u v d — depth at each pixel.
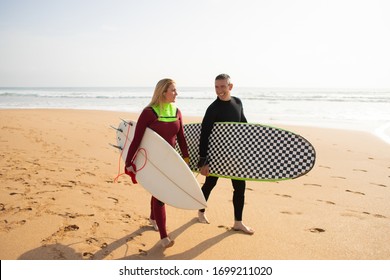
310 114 16.36
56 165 5.63
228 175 3.35
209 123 3.25
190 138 3.75
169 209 3.94
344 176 5.55
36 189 4.30
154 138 2.88
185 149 3.20
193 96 40.19
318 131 10.73
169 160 2.88
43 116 14.12
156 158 2.94
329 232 3.37
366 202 4.28
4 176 4.80
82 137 8.77
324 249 3.03
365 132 10.45
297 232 3.37
